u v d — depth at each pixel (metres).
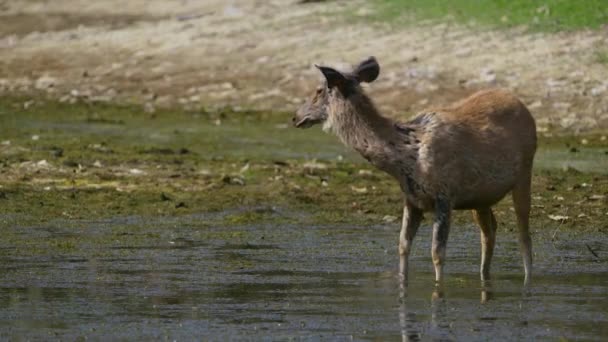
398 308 31.55
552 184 50.97
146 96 74.50
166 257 38.69
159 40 84.81
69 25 96.25
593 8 76.38
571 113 64.12
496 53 72.69
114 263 37.66
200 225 44.59
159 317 30.50
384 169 35.50
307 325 29.66
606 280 35.25
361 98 35.31
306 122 36.28
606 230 43.34
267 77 74.62
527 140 36.72
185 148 60.69
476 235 42.91
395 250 40.09
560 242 41.38
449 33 76.88
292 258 38.62
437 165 34.75
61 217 45.69
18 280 35.06
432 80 69.94
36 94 76.50
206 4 97.88
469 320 30.12
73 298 32.72
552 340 28.08
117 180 52.41
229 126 66.88
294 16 85.00
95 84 77.75
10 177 52.25
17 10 104.19
